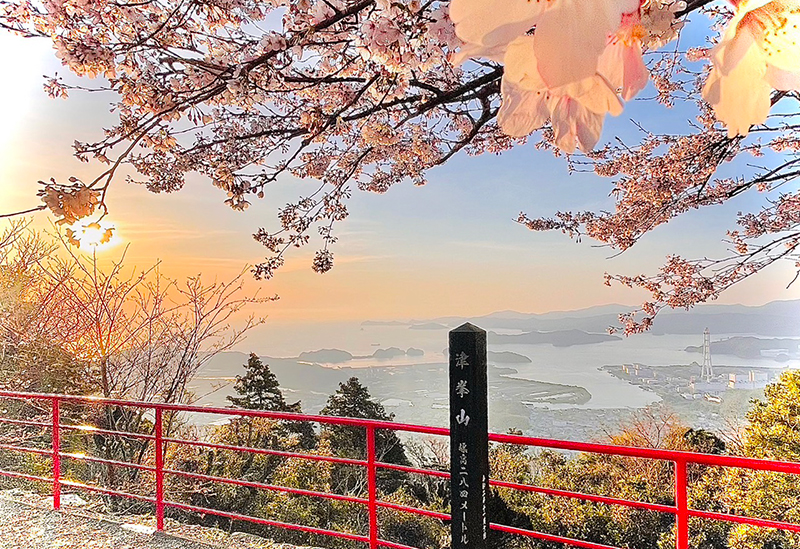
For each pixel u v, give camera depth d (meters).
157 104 1.81
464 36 0.36
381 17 1.84
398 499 8.95
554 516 7.41
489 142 4.73
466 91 2.24
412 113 2.61
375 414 11.58
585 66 0.33
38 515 5.15
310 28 1.86
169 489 8.20
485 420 2.22
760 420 7.36
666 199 5.12
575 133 0.42
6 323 9.01
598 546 3.08
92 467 8.33
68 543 4.55
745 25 0.44
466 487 2.21
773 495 6.29
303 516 8.25
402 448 10.76
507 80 0.39
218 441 9.43
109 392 8.74
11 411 8.70
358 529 8.47
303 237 3.79
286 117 2.79
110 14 1.94
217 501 8.71
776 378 7.53
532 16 0.35
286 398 12.44
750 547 6.26
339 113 2.11
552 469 8.76
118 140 1.53
